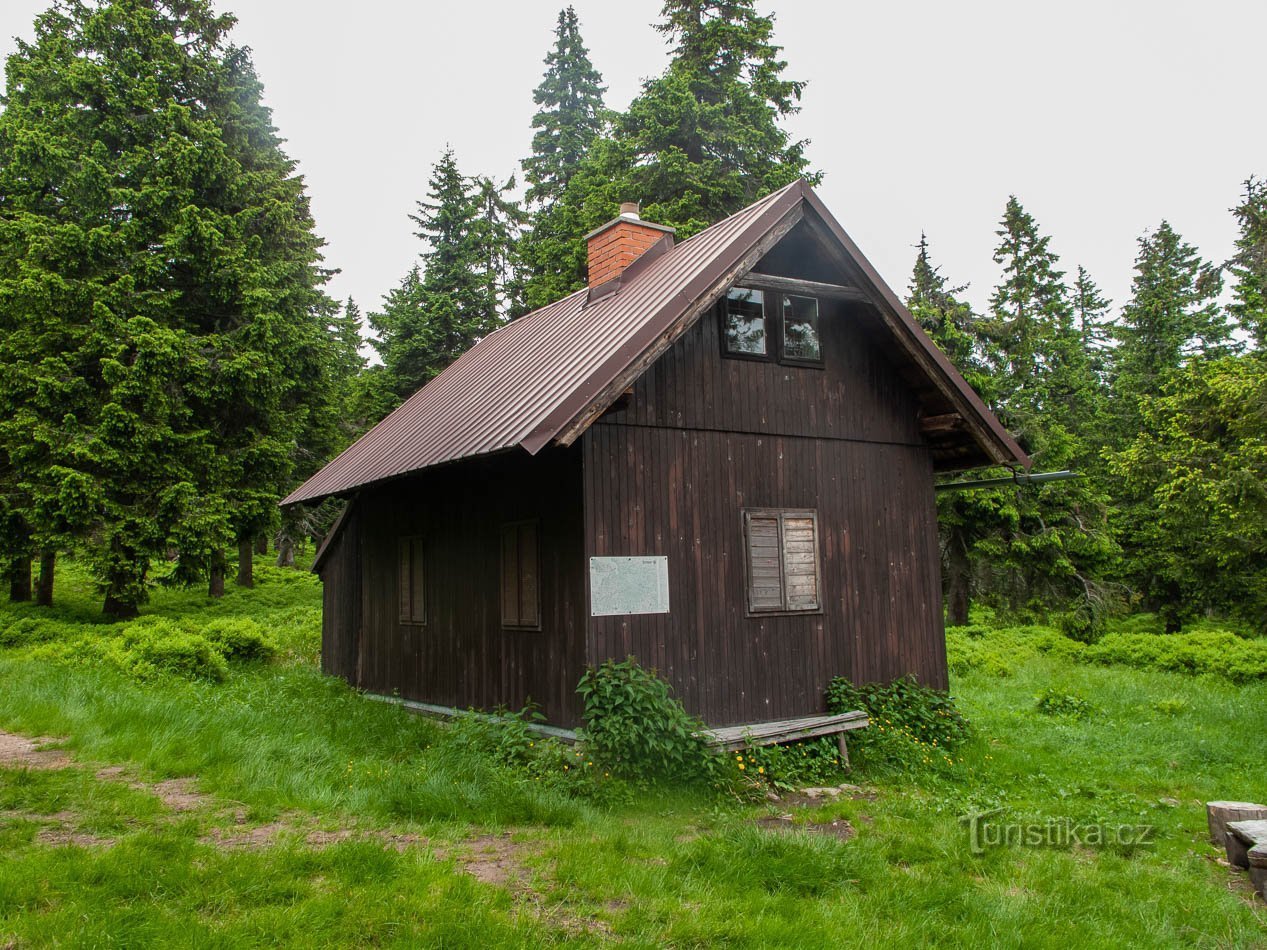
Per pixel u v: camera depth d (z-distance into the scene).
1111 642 23.53
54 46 22.47
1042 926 5.74
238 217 23.19
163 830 6.47
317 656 19.41
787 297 11.60
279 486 24.50
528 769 8.63
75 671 13.02
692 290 9.54
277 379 23.05
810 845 6.80
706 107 25.33
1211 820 8.09
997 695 17.11
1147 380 35.19
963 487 13.17
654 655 9.81
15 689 11.61
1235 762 11.39
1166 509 21.33
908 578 12.20
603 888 5.81
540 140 33.78
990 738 12.50
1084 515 28.41
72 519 19.59
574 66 34.06
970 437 12.70
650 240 14.08
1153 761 11.34
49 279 19.81
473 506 12.08
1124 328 38.28
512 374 12.19
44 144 20.75
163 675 13.80
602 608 9.52
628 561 9.77
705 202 25.42
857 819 8.22
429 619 13.09
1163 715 14.89
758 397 11.11
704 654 10.19
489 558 11.60
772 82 27.31
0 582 26.39
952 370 11.91
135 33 22.89
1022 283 33.56
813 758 10.16
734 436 10.85
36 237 20.11
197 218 21.70
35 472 20.06
